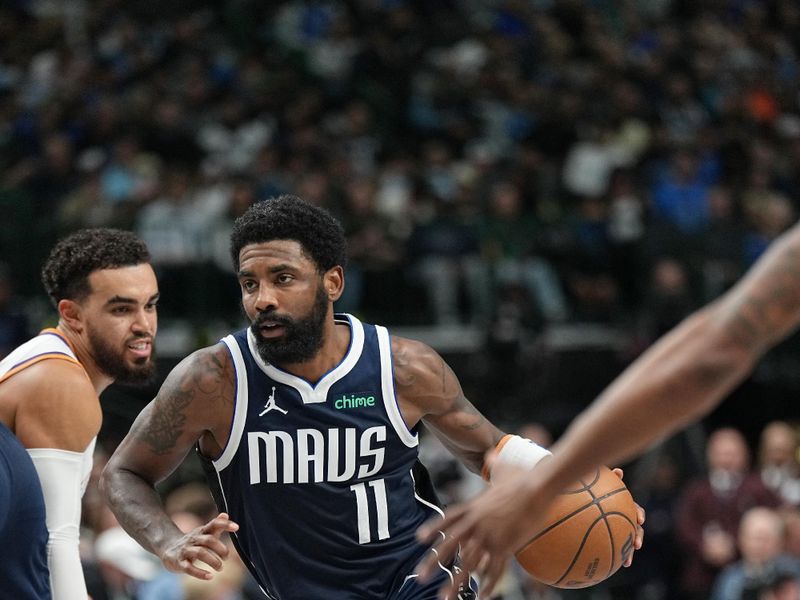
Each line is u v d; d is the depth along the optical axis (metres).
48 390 7.30
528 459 7.68
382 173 27.86
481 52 33.50
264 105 29.23
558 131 30.28
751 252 26.17
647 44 36.53
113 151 26.06
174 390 7.54
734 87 35.16
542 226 25.22
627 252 25.58
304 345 7.35
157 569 13.88
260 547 7.64
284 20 33.22
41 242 22.52
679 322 23.73
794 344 26.03
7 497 6.99
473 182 26.98
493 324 22.56
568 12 35.72
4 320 20.80
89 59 29.66
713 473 20.02
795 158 32.59
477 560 4.11
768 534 17.09
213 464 7.75
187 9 32.97
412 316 23.88
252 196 24.39
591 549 7.45
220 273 22.88
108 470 7.73
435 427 7.97
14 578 7.13
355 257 23.64
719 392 3.86
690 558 19.75
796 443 22.81
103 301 7.61
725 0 39.22
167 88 28.86
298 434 7.49
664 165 30.06
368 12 34.03
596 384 24.72
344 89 31.56
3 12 31.75
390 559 7.66
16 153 26.47
